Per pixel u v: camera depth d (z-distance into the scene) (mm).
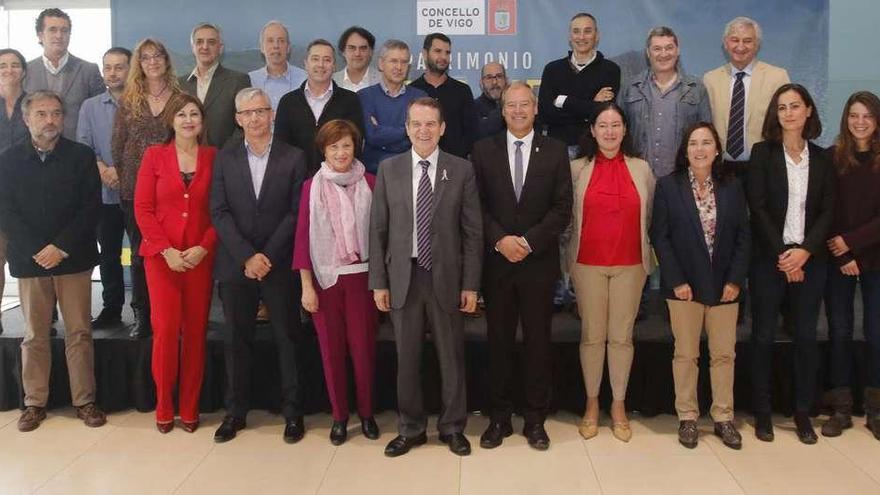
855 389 3436
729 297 3051
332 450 3090
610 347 3219
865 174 3129
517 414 3486
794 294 3195
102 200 3662
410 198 2914
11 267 3291
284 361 3195
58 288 3336
